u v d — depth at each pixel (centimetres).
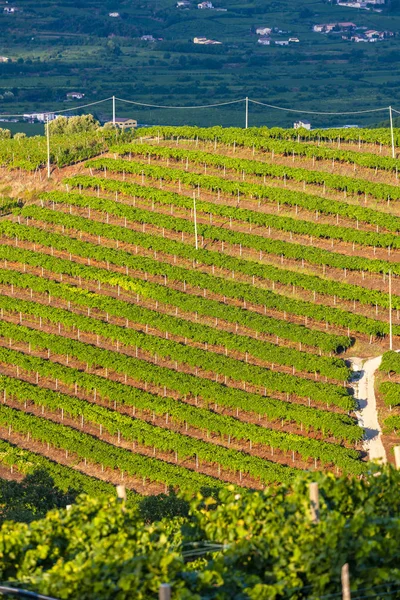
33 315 15075
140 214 16762
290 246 15662
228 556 4875
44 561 5069
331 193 17150
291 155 18350
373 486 5222
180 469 11719
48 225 17025
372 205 16838
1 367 14112
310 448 11750
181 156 18262
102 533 5062
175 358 13675
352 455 11650
